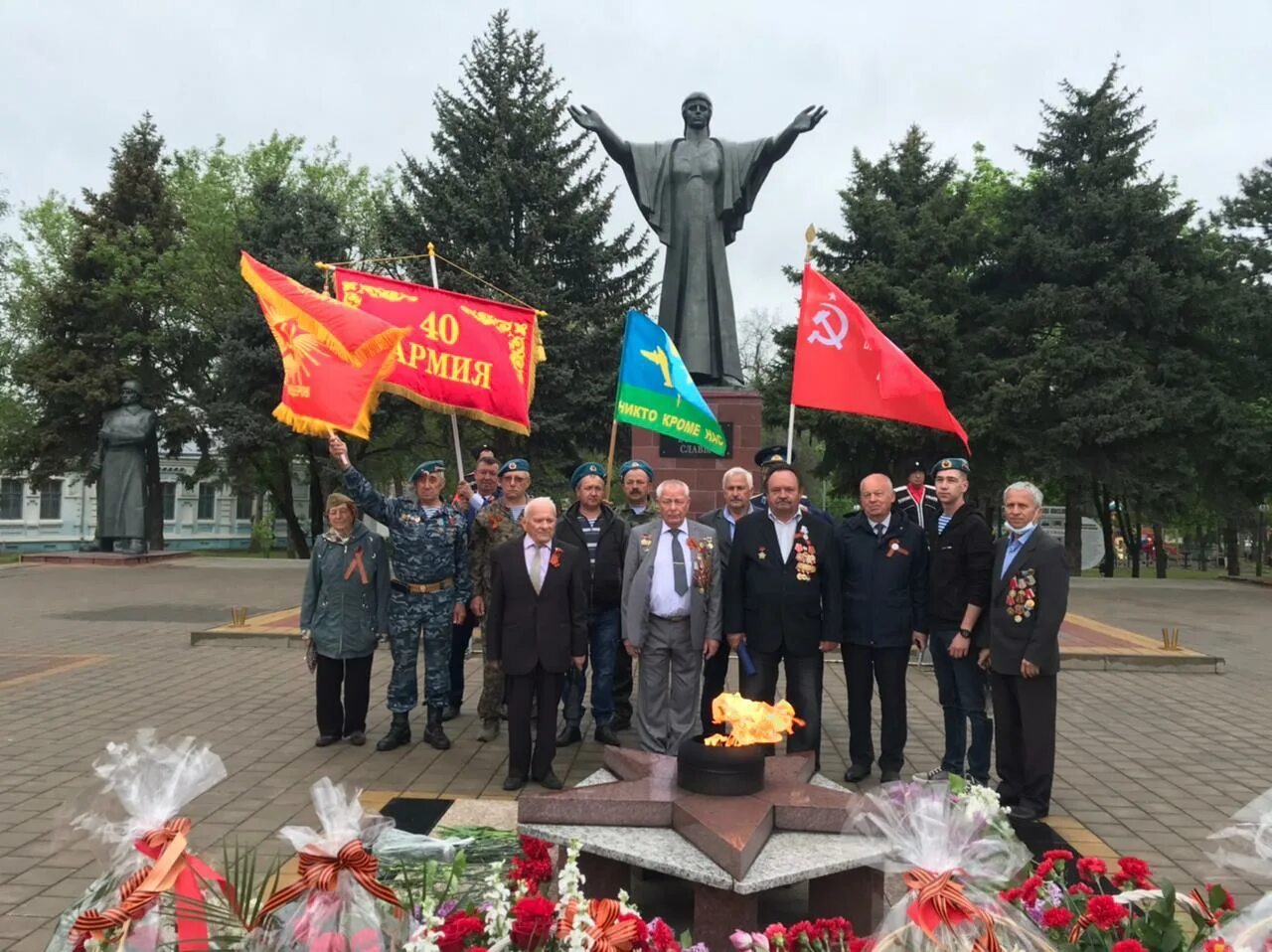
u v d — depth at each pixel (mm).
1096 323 25344
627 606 6574
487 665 7566
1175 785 6562
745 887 3469
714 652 6609
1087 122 26781
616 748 5012
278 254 28141
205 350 30531
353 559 7199
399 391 8312
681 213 13164
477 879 4074
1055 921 2896
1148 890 2994
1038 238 25781
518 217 26609
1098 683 10414
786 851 3799
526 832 4047
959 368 25547
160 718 8000
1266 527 42375
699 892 3637
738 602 6527
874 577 6477
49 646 11883
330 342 7023
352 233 31312
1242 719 8688
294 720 8031
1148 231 25625
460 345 8492
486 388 8500
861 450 26969
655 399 8758
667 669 6625
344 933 2604
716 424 9180
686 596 6523
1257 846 2438
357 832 2699
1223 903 2898
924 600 6551
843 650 6648
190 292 29453
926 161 27875
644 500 8195
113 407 27953
